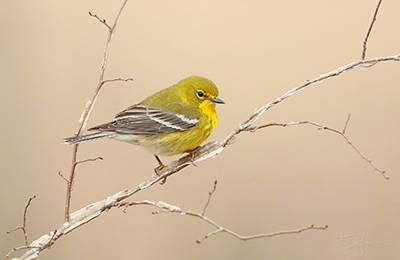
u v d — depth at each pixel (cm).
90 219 840
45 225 1322
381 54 1742
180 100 1091
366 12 1995
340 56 1769
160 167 1078
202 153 961
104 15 1800
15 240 1298
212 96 1084
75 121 1479
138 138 1035
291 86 1666
